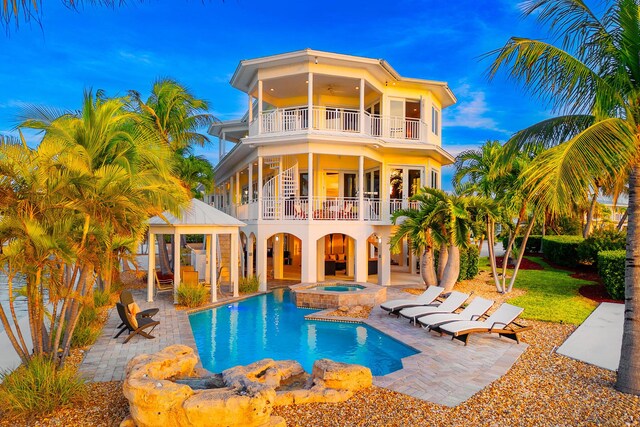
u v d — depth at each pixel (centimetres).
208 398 561
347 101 2312
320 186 2295
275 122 2002
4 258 668
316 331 1234
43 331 845
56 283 727
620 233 2116
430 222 1593
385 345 1087
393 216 1727
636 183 689
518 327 1073
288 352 1048
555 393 700
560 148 642
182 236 3466
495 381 758
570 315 1253
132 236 895
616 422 596
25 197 672
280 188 1959
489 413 629
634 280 695
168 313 1384
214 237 1619
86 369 826
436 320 1123
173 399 562
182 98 2294
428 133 2258
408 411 635
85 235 737
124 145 898
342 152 1938
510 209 1599
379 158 2184
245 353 1041
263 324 1316
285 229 1900
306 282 1838
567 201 596
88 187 699
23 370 697
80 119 864
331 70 1897
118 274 1834
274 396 594
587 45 725
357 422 600
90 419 615
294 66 1891
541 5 720
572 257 2309
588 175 608
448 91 2320
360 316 1356
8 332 735
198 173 2506
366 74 1975
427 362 870
